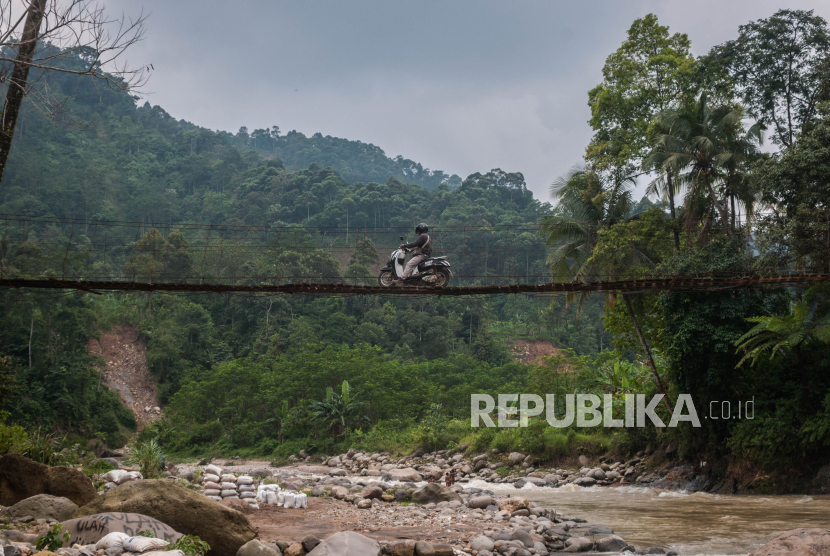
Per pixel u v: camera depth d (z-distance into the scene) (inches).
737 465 807.7
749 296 822.5
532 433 1181.7
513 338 3683.6
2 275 645.9
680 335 850.1
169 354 2824.8
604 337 3754.9
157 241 3105.3
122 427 2351.1
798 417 762.8
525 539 414.0
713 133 954.7
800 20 1054.4
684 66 1087.6
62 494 357.1
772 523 514.6
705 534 469.7
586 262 1023.0
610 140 1144.8
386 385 1973.4
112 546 244.4
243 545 312.0
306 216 5369.1
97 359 2432.3
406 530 439.5
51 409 2001.7
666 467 944.3
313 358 2060.8
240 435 1898.4
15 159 4980.3
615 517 579.2
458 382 2354.8
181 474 566.3
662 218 1027.3
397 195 5502.0
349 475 1223.5
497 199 5954.7
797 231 791.1
